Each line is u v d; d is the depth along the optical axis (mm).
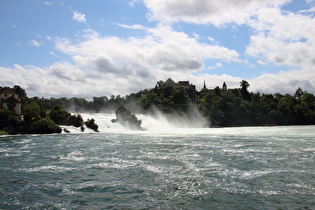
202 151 33750
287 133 70062
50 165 25594
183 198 15492
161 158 28578
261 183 18438
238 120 170500
